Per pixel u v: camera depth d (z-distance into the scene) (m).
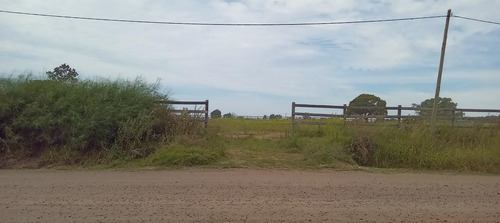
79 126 12.54
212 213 6.57
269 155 13.76
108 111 13.09
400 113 18.19
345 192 8.41
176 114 15.03
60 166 11.79
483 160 12.80
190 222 6.07
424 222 6.31
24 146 12.80
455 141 15.55
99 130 12.77
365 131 14.40
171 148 12.82
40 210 6.58
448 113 18.91
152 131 13.86
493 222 6.37
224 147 14.31
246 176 10.25
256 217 6.39
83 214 6.38
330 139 14.84
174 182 9.21
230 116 26.28
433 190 8.83
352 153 13.74
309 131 16.98
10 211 6.50
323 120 17.67
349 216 6.55
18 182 9.02
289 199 7.64
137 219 6.17
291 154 14.05
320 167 12.13
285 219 6.31
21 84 13.59
